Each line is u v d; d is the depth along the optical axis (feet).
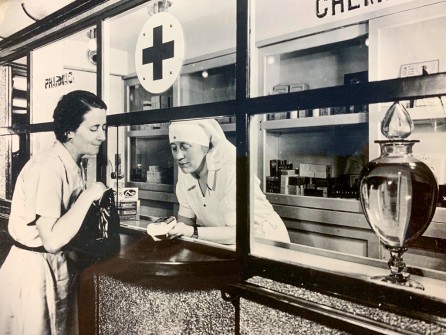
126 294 5.41
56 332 6.46
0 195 9.89
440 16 6.38
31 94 8.93
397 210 2.80
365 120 7.47
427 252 6.54
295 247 5.17
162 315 4.92
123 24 10.10
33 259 6.70
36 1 7.82
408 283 2.97
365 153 8.01
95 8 6.52
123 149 12.94
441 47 6.49
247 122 4.10
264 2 8.89
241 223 4.14
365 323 2.77
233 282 4.00
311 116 8.62
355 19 7.45
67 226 6.09
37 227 6.33
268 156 9.64
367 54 7.88
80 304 6.18
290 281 3.67
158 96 11.91
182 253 4.82
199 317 4.51
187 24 10.43
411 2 6.66
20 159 9.69
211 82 10.80
